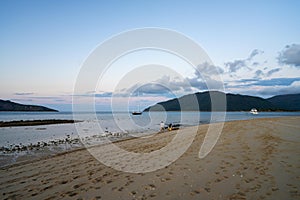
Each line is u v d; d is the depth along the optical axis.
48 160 8.03
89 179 5.40
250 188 4.35
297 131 13.48
